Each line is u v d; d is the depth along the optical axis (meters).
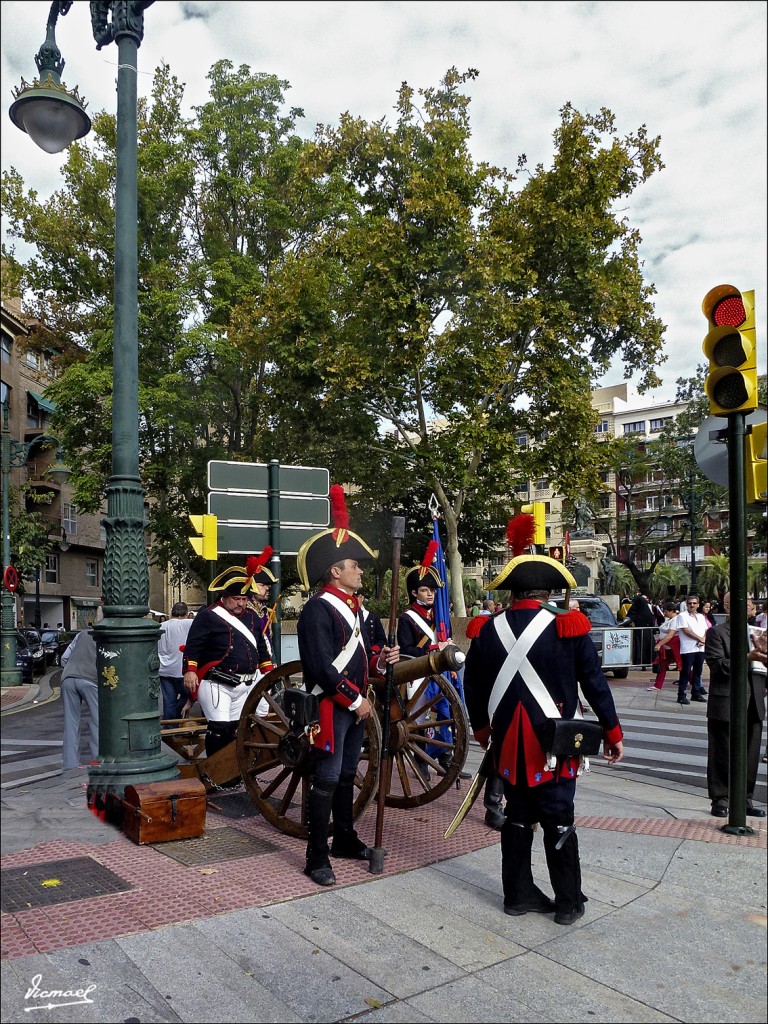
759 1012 3.05
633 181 19.06
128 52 5.59
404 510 23.30
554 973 3.33
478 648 4.10
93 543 39.78
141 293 19.52
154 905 3.77
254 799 5.36
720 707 5.92
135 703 4.99
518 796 3.95
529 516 4.26
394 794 6.55
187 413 20.30
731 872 4.57
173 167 20.67
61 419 19.62
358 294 17.97
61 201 19.44
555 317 18.17
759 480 5.51
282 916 3.79
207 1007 2.94
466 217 16.91
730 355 5.35
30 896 3.54
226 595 6.22
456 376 17.62
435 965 3.37
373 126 17.55
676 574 54.12
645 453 41.28
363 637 5.33
